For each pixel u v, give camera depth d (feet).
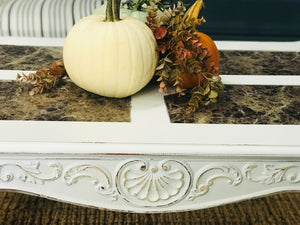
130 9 4.11
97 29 3.29
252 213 4.99
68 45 3.39
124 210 3.33
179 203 3.32
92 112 3.38
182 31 3.32
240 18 6.99
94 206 3.31
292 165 3.19
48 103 3.49
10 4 6.00
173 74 3.41
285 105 3.61
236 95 3.73
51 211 4.90
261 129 3.26
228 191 3.30
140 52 3.32
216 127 3.26
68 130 3.15
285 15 7.04
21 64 4.14
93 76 3.35
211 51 3.60
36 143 3.01
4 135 3.07
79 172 3.16
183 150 3.02
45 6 5.99
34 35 5.85
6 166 3.14
